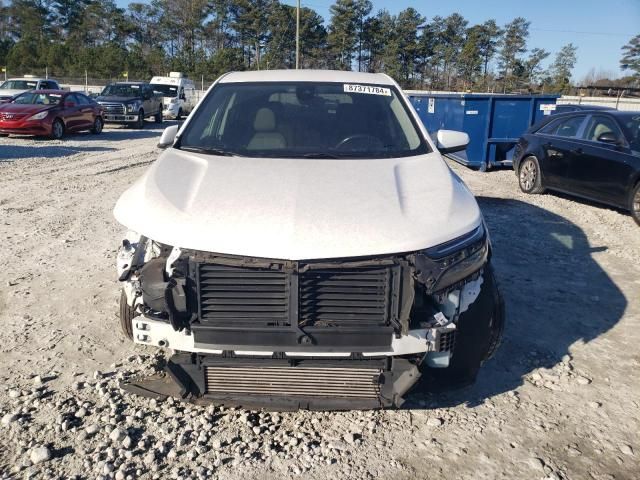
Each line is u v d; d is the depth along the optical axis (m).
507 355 4.04
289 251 2.75
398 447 3.04
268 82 4.55
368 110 4.27
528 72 79.50
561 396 3.55
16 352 3.92
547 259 6.28
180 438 3.03
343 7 76.75
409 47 77.75
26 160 12.92
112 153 14.73
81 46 86.56
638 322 4.66
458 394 3.55
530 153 10.14
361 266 2.75
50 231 6.90
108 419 3.19
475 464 2.92
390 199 3.11
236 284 2.79
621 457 2.99
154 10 90.12
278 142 3.97
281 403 2.96
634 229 7.78
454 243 2.96
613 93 53.75
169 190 3.21
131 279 3.07
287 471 2.83
